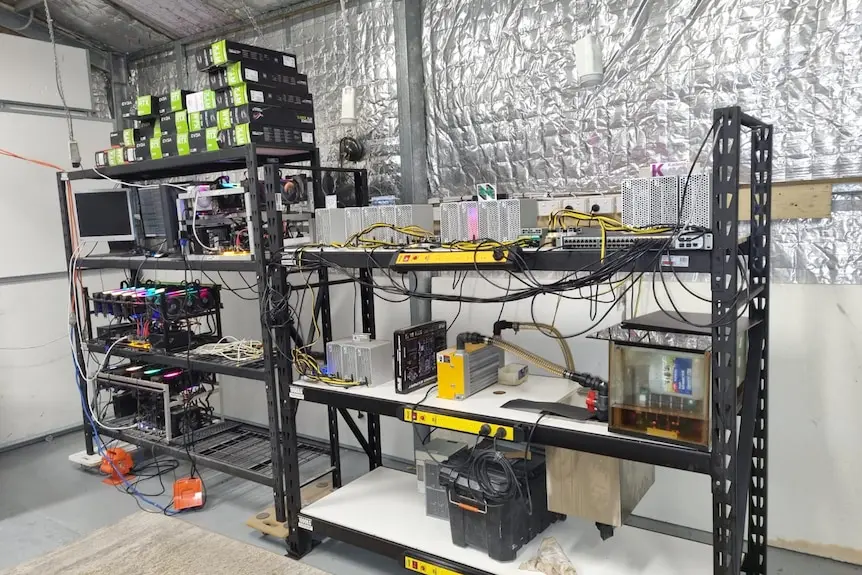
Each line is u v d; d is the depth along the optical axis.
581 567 1.91
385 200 2.57
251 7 3.27
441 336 2.31
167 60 3.93
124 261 2.90
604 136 2.42
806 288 2.12
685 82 2.25
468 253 1.78
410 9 2.78
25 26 3.59
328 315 2.82
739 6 2.13
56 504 2.92
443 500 2.24
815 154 2.08
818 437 2.16
